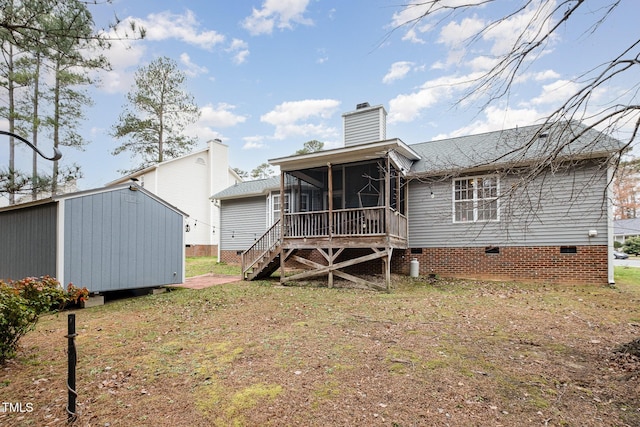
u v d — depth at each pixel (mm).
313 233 10469
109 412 3000
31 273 8047
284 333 5355
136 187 8906
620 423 2697
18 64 10461
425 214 11344
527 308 6863
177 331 5664
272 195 15578
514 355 4234
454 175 4754
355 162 10344
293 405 3049
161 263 9453
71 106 16375
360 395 3209
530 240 9844
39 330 5805
